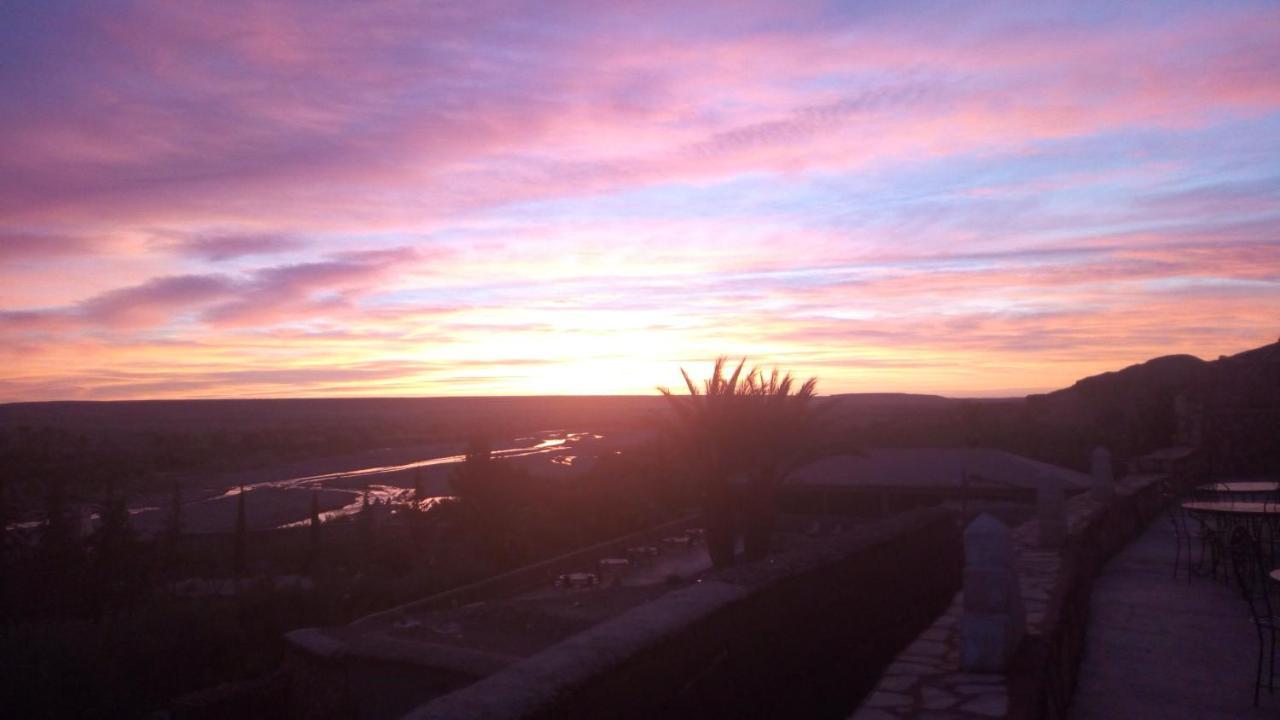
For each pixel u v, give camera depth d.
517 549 29.75
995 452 30.12
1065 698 6.71
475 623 18.97
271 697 14.34
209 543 33.88
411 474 79.31
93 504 37.59
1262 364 25.69
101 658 15.76
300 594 20.64
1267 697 6.96
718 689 4.80
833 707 6.67
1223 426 24.11
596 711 3.62
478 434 31.44
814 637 6.35
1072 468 32.22
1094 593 10.80
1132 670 7.77
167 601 20.59
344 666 15.30
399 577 25.19
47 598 21.16
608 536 31.80
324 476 80.94
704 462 25.78
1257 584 10.75
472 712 3.14
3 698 14.25
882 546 8.02
